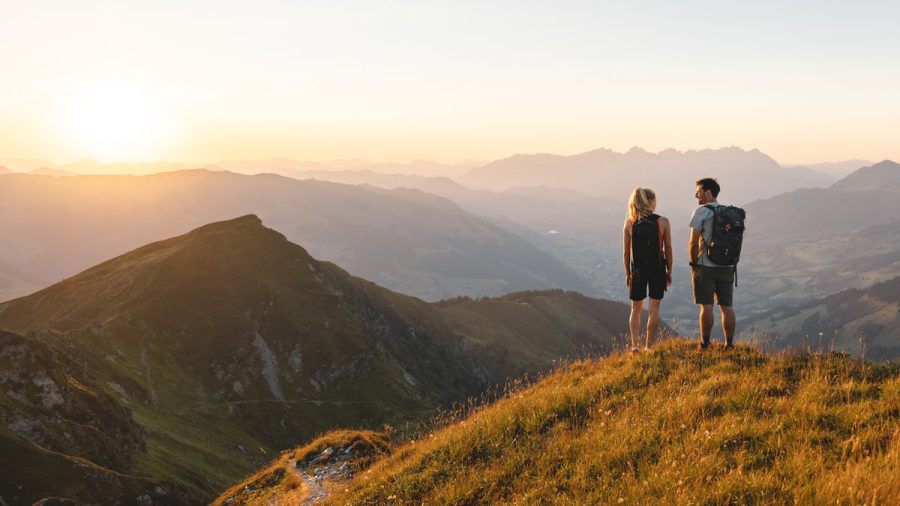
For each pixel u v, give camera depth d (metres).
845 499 5.38
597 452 8.03
